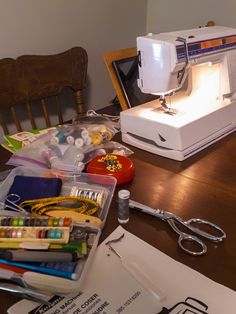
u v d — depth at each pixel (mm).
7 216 695
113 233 699
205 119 1032
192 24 1827
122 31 1867
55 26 1524
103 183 857
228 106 1121
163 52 952
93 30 1704
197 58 1003
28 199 772
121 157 935
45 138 1071
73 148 993
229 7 1651
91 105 1874
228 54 1091
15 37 1396
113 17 1780
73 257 593
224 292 569
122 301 550
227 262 636
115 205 793
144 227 724
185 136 977
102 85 1882
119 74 1339
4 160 1008
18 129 1370
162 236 699
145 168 963
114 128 1196
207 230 715
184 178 914
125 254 643
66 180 868
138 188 865
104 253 644
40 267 576
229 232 710
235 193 846
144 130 1039
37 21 1444
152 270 608
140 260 630
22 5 1366
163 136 998
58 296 559
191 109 1082
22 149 1023
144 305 544
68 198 765
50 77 1386
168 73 971
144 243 674
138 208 761
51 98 1630
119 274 599
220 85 1135
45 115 1468
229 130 1164
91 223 697
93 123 1211
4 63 1252
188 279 591
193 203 806
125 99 1329
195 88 1141
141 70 1039
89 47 1724
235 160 1005
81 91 1512
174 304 545
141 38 994
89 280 586
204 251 653
